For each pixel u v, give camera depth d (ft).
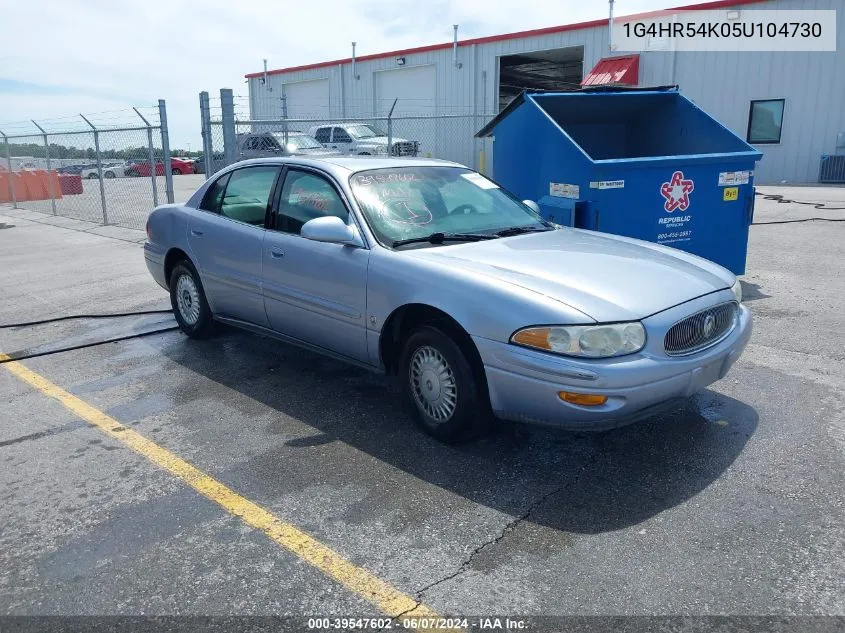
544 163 23.91
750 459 12.71
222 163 38.50
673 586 9.32
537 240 15.02
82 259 35.24
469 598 9.20
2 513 11.51
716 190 23.75
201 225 18.95
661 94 27.14
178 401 16.22
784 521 10.75
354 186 15.35
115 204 55.42
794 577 9.44
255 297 17.33
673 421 14.38
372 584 9.52
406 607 9.05
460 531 10.71
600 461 12.82
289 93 111.86
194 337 20.81
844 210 46.01
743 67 70.64
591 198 21.90
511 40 84.74
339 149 71.00
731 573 9.55
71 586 9.62
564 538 10.46
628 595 9.17
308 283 15.58
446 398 13.38
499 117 26.25
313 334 15.96
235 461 13.17
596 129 29.14
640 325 11.64
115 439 14.26
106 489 12.24
